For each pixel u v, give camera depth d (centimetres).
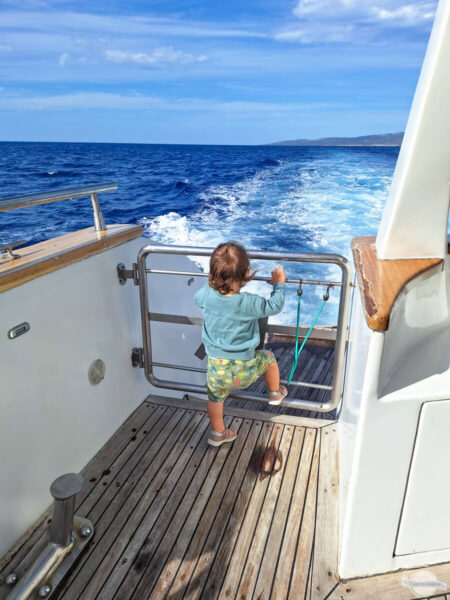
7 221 1191
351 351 179
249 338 178
